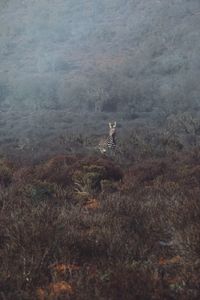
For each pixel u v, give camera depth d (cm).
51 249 659
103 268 612
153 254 682
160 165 1750
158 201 1055
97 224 826
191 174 1580
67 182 1526
